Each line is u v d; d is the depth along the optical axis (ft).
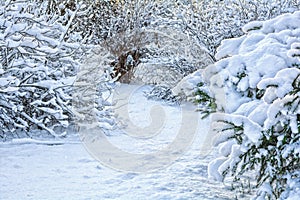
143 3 45.01
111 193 14.43
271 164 12.20
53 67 23.93
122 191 14.66
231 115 12.51
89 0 43.47
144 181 15.80
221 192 14.76
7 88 20.33
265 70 12.95
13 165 17.16
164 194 14.42
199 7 35.78
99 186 15.12
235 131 12.68
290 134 11.85
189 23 36.17
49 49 21.66
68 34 25.94
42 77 22.97
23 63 21.33
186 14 36.52
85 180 15.71
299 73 11.89
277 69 12.82
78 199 13.80
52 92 21.89
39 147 20.21
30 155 18.74
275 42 13.64
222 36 33.65
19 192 14.28
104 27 44.21
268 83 11.98
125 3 45.01
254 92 13.19
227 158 13.20
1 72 20.39
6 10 21.03
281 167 12.05
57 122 24.07
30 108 23.20
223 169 12.69
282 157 11.81
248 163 12.58
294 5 32.24
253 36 14.43
